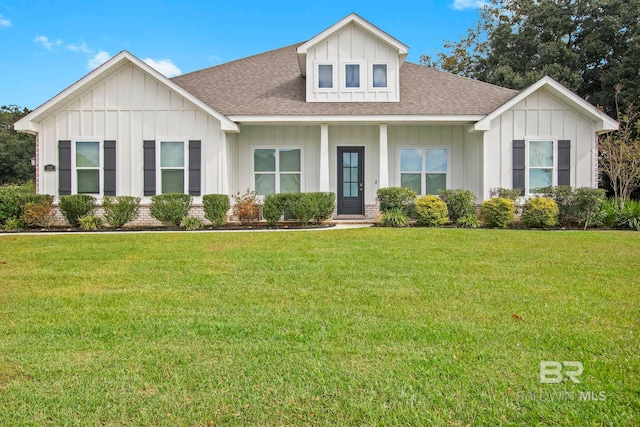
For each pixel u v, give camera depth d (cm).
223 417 293
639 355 383
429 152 1673
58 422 289
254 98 1612
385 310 515
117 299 570
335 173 1672
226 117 1464
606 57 2898
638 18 2773
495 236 1119
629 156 1947
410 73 1823
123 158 1482
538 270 732
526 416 291
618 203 1494
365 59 1595
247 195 1562
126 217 1362
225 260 823
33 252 918
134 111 1477
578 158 1508
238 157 1653
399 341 418
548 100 1505
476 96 1627
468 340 418
